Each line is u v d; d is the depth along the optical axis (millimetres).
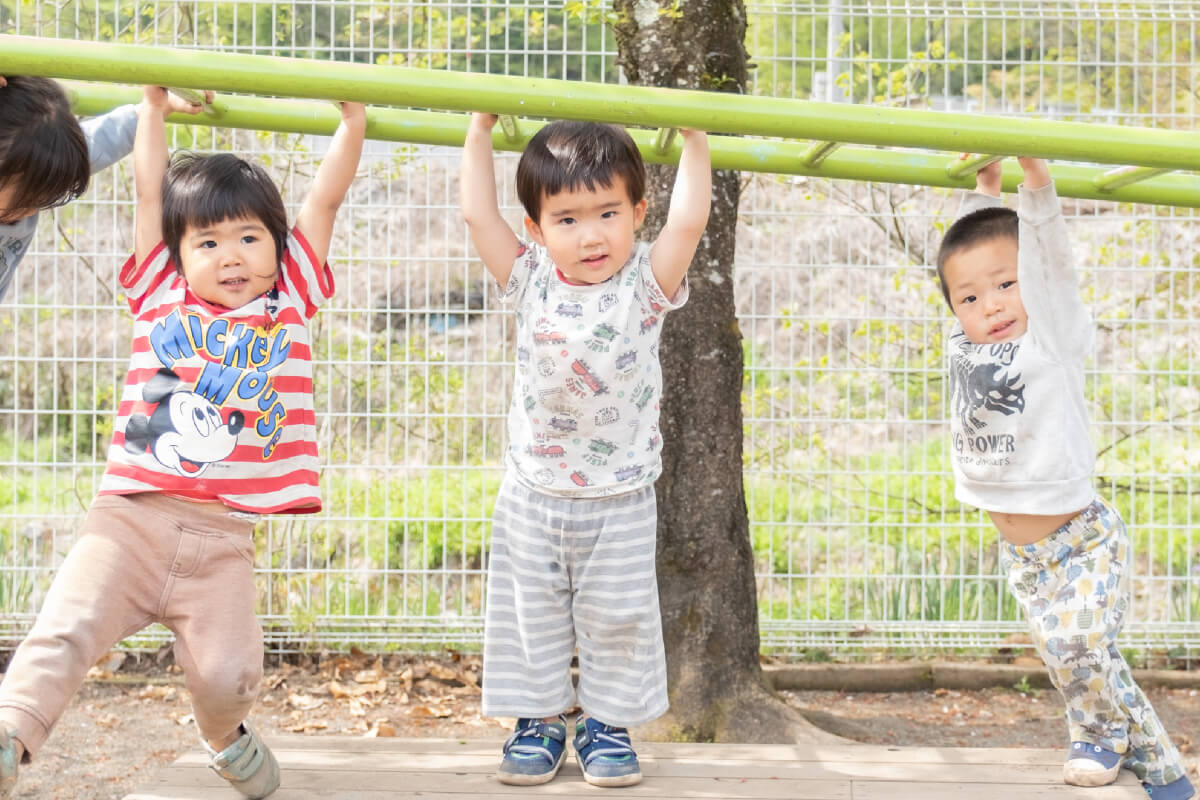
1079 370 2463
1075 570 2449
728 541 3447
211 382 2143
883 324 4648
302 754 2492
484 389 4254
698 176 2281
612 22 3516
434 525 4789
